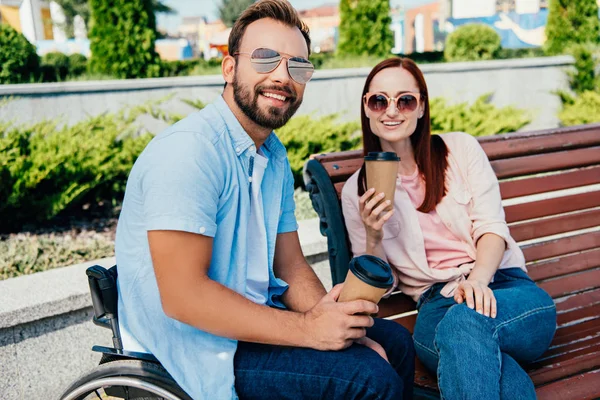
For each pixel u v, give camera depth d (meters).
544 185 2.67
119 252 1.70
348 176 2.36
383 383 1.53
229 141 1.66
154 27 7.17
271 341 1.58
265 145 1.84
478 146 2.26
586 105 7.75
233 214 1.65
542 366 2.03
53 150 4.69
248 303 1.57
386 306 2.28
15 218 4.52
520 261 2.22
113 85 5.73
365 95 2.19
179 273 1.51
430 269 2.15
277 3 1.68
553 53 9.55
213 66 8.78
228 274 1.66
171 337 1.63
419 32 20.69
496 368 1.73
